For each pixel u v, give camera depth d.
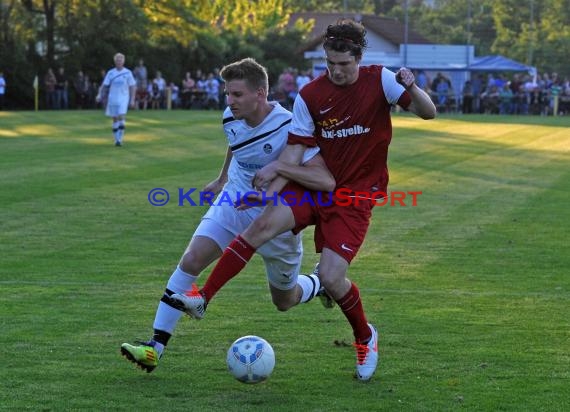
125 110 48.22
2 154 42.91
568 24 149.00
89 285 18.44
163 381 12.76
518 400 12.04
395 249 22.53
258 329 15.48
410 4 194.00
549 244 23.25
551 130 64.19
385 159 13.34
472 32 168.25
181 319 16.00
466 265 20.75
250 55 110.88
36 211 27.39
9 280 18.78
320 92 13.03
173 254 21.64
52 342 14.49
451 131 62.47
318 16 156.00
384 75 12.98
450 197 31.53
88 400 11.91
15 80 92.12
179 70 103.94
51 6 94.38
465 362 13.67
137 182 33.88
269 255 13.38
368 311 16.62
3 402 11.77
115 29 96.50
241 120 13.61
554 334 15.20
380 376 13.05
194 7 112.19
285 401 12.00
